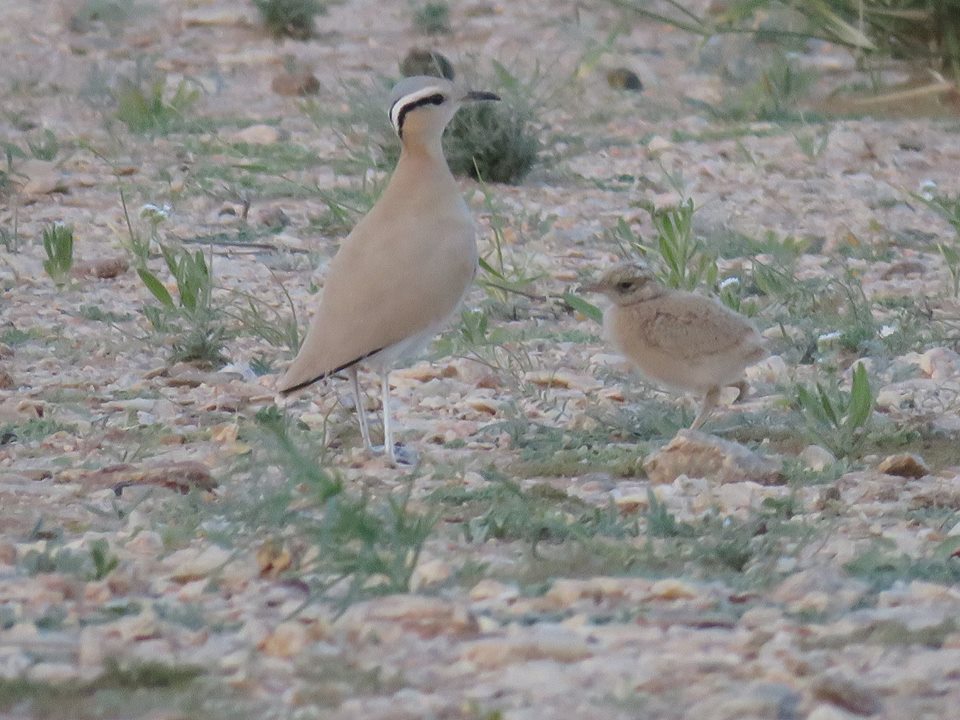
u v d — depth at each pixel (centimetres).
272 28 3053
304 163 2175
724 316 1138
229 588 839
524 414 1227
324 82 2716
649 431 1194
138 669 712
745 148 2272
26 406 1218
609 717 664
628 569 876
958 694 692
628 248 1808
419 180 1156
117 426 1184
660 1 3159
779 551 907
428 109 1152
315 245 1812
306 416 1213
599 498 1021
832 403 1191
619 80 2644
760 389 1302
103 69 2716
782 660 727
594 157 2259
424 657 738
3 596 818
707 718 661
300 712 670
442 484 1048
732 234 1847
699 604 815
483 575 860
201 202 1961
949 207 1944
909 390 1299
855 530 956
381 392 1263
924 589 841
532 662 728
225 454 1098
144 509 976
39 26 3098
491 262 1720
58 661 731
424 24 3102
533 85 2277
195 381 1323
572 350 1440
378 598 814
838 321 1509
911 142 2319
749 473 1065
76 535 931
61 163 2098
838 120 2459
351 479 1051
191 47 2973
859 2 2455
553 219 1923
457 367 1351
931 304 1605
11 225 1850
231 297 1588
